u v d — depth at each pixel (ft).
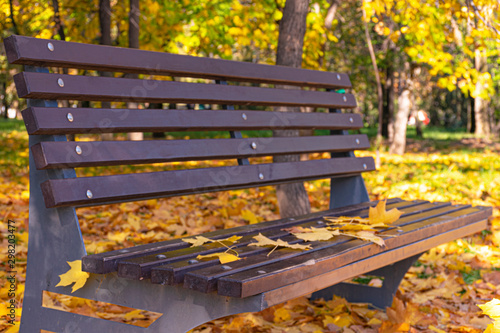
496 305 6.73
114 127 7.18
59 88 6.70
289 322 9.43
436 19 22.02
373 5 22.67
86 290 6.56
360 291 10.79
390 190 25.12
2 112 111.86
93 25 32.24
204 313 5.70
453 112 152.56
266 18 28.86
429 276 12.67
